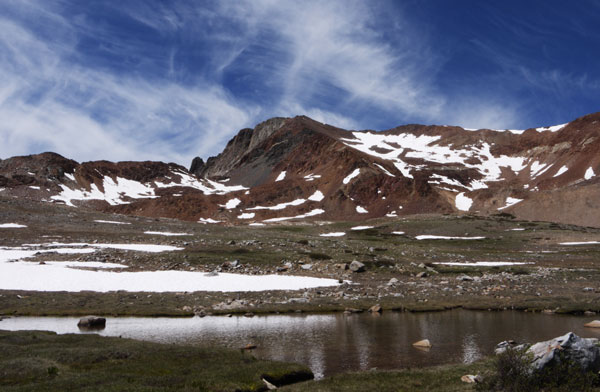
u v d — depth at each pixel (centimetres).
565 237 12825
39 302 4700
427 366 2508
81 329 3662
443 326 3766
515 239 12975
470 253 9794
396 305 4838
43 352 2467
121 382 1975
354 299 5150
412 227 15562
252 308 4644
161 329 3669
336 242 9981
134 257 7181
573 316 4247
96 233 9475
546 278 6612
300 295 5325
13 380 1983
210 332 3531
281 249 8431
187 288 5541
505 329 3597
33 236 8756
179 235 9869
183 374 2175
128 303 4766
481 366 2370
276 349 2952
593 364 1816
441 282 6350
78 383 1933
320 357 2742
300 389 2011
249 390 2000
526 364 1827
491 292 5559
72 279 5712
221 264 7012
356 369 2464
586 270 7319
